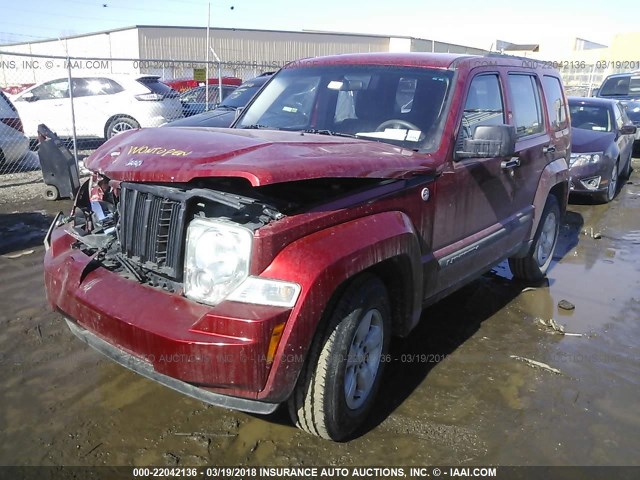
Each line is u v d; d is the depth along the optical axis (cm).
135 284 277
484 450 293
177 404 322
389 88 383
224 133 309
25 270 525
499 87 426
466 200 372
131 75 1270
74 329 301
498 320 457
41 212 748
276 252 249
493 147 336
